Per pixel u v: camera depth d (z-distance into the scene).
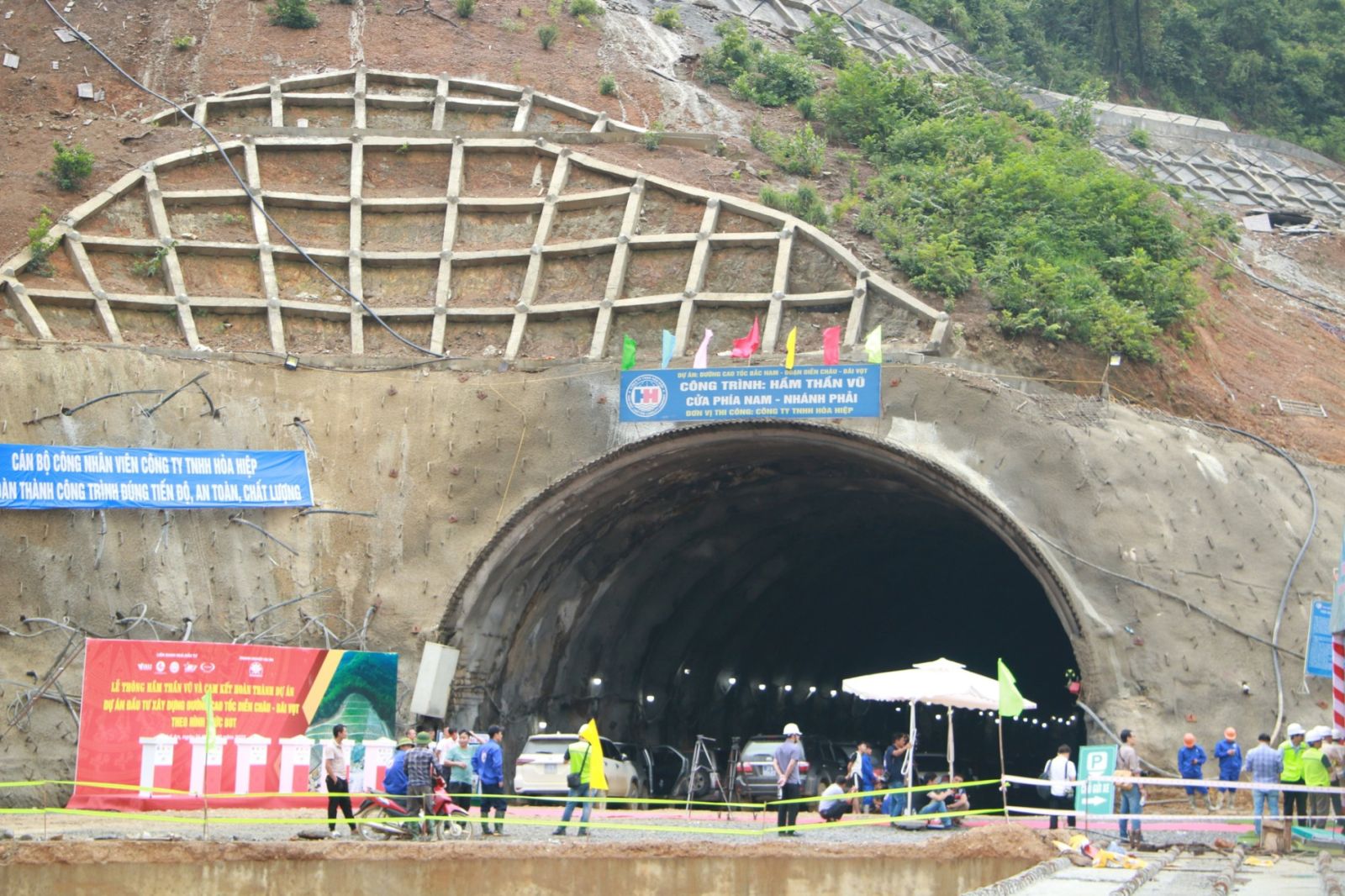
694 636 42.41
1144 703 28.55
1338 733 24.59
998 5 75.12
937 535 42.25
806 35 49.25
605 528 34.50
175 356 32.78
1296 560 30.05
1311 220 59.44
